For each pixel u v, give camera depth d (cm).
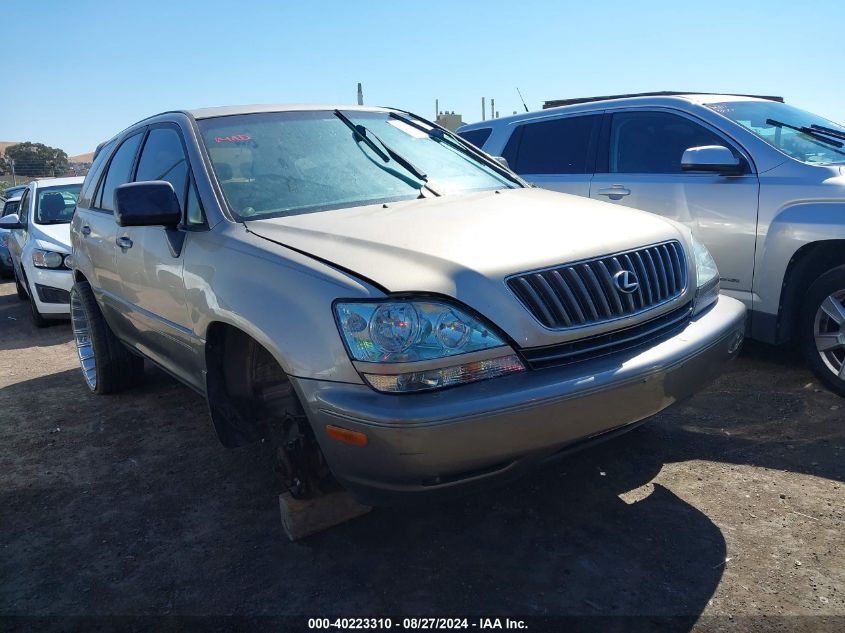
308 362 238
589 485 325
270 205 315
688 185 480
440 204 317
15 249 931
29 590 272
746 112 498
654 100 527
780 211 427
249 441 315
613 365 243
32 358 661
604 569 262
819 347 416
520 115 635
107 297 439
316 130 368
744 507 298
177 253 322
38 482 368
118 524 319
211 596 261
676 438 367
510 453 229
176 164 355
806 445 350
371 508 299
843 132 497
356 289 233
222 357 307
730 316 298
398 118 416
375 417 220
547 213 300
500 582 258
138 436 424
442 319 227
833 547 266
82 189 536
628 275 263
